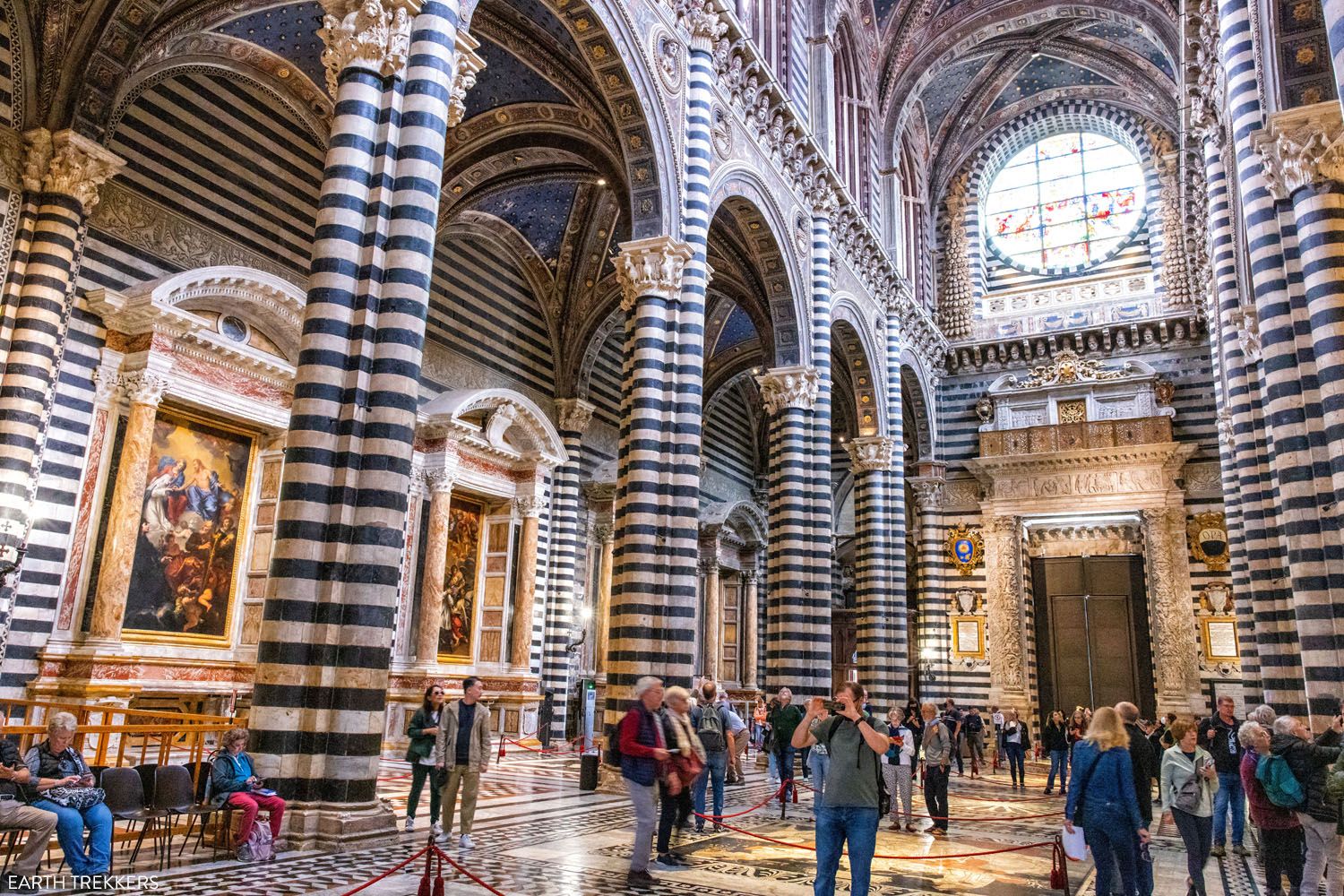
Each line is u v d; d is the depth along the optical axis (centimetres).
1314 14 1146
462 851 842
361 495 890
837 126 2555
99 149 1390
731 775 1539
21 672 1278
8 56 1358
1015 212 3359
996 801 1534
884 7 2884
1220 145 1652
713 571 3072
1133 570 2948
